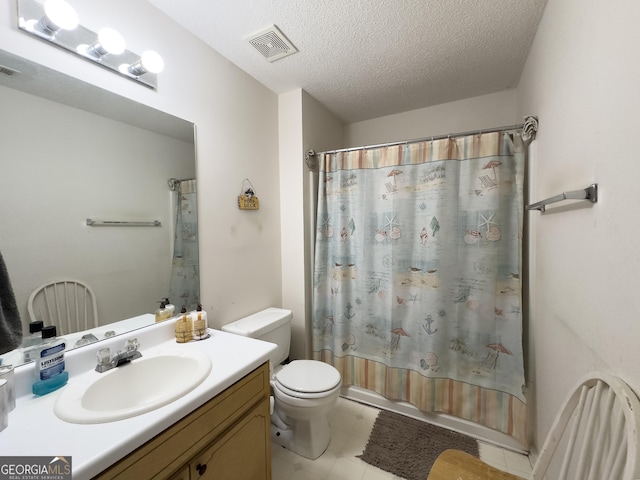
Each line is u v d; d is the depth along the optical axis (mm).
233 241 1692
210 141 1534
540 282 1340
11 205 843
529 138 1432
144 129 1219
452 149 1620
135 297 1187
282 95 2078
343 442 1595
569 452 699
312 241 2139
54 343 920
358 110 2379
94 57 1039
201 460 844
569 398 771
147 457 698
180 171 1374
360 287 1962
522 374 1476
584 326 806
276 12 1287
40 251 907
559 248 1035
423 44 1519
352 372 2014
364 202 1921
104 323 1080
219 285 1598
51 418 729
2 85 828
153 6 1244
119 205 1132
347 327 2018
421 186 1725
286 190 2105
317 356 2059
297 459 1476
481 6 1250
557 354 1068
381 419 1769
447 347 1673
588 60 784
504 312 1543
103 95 1077
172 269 1340
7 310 806
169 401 780
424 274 1708
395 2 1230
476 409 1605
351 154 1964
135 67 1152
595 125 738
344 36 1453
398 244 1779
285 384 1442
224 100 1621
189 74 1414
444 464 926
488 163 1546
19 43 863
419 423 1724
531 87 1536
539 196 1368
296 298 2111
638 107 543
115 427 687
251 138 1831
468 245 1615
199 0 1220
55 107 944
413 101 2213
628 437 512
